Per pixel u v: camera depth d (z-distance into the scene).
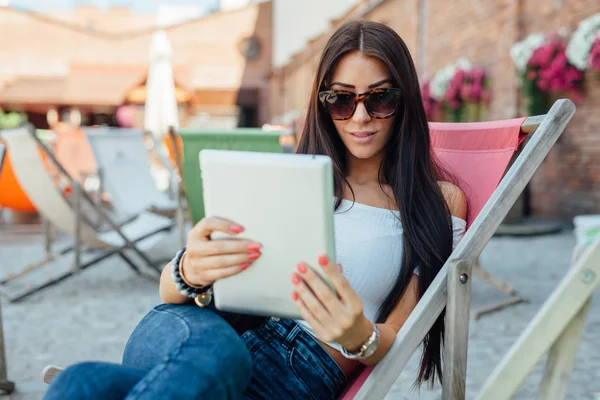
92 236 4.35
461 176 1.52
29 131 3.82
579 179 6.89
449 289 1.16
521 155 1.23
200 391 0.96
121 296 4.18
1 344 2.54
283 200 1.02
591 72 6.52
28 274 4.94
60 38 21.38
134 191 5.30
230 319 1.35
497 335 3.20
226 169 1.04
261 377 1.27
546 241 6.08
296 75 19.25
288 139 3.91
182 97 17.55
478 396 1.12
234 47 22.23
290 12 20.16
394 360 1.14
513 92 7.52
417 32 10.68
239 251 1.05
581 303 1.10
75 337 3.28
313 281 1.03
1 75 21.09
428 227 1.34
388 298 1.35
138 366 1.13
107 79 17.81
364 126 1.34
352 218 1.39
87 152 9.87
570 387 2.51
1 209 8.91
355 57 1.33
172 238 6.67
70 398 0.99
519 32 7.52
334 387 1.31
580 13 6.50
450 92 8.46
